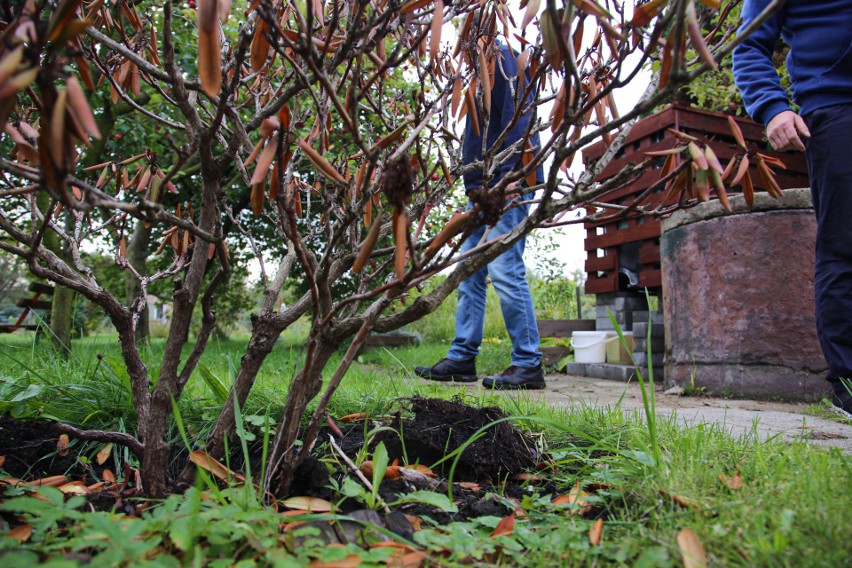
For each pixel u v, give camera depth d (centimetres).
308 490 145
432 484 166
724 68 579
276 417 210
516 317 435
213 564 99
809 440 221
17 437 181
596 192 123
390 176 92
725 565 102
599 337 643
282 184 109
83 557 100
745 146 121
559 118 125
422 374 480
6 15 91
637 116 102
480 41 152
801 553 100
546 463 183
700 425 187
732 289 418
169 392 141
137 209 102
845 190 242
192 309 142
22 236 135
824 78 246
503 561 116
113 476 171
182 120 680
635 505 139
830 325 258
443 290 128
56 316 569
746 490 134
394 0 113
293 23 165
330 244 129
